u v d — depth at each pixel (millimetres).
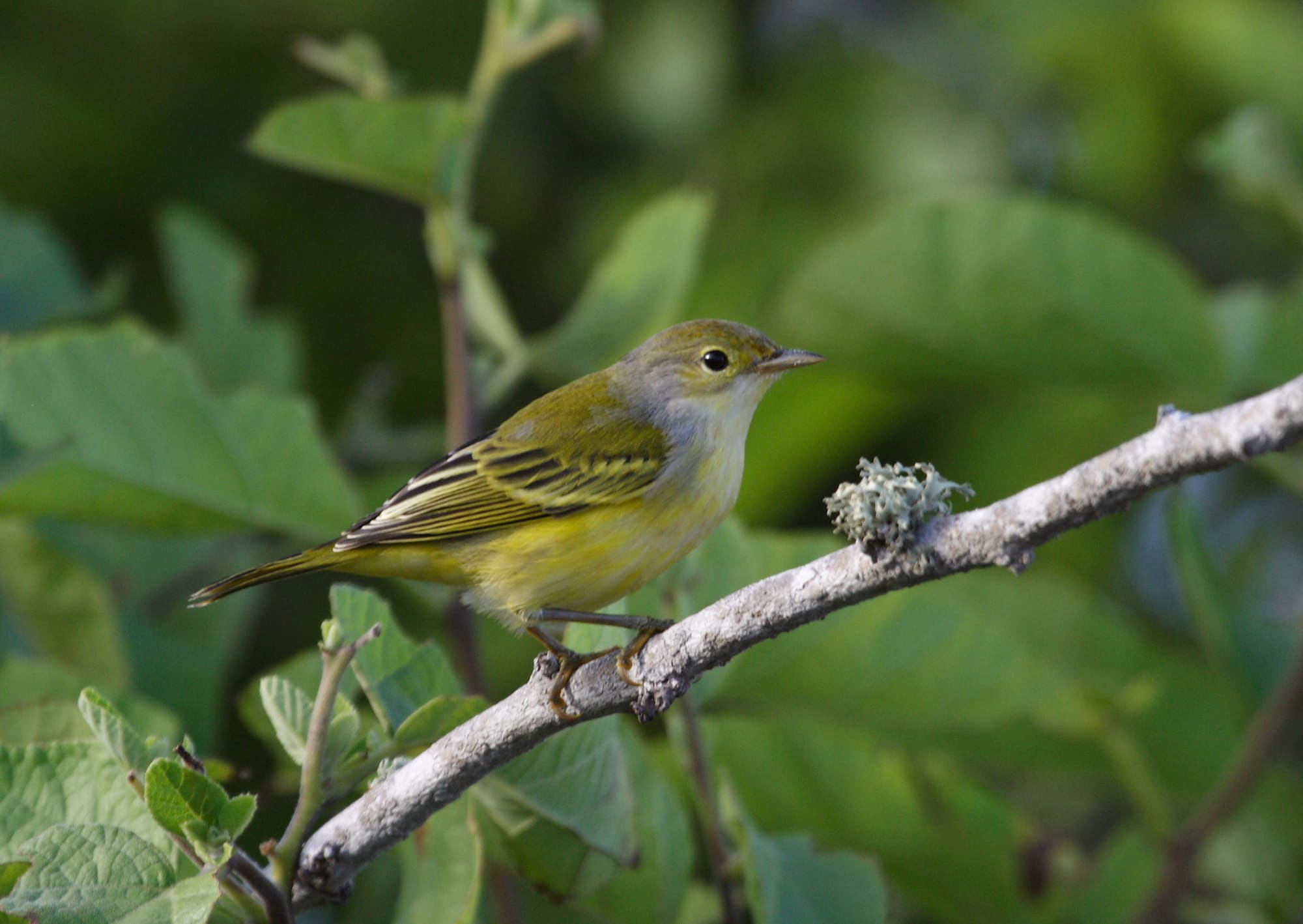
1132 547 13539
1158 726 9867
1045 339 10445
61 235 13383
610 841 6758
